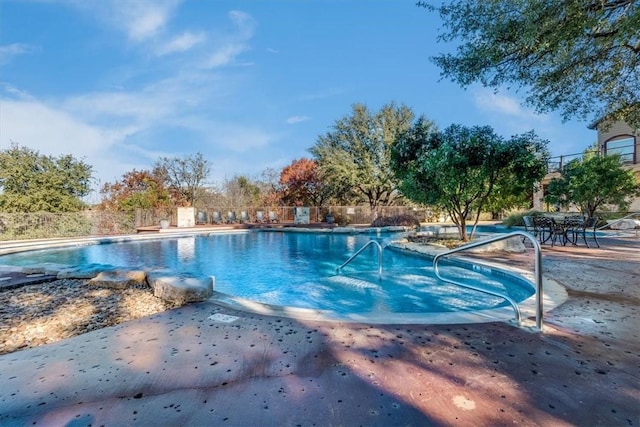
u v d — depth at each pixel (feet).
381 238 46.01
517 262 21.33
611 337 9.10
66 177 52.70
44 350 8.63
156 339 9.27
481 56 17.52
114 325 10.52
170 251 36.42
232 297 13.69
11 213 43.70
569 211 55.11
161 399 6.32
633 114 21.54
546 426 5.43
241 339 9.22
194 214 64.44
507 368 7.39
